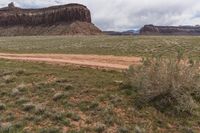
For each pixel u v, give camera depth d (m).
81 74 19.14
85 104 14.23
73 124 12.59
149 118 12.90
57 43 62.16
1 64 24.72
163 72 14.30
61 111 13.55
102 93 15.19
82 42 61.69
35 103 14.76
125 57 31.14
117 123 12.59
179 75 14.21
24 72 20.00
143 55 34.47
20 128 12.35
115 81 16.72
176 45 47.47
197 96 14.47
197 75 14.62
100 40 65.62
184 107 13.36
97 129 12.09
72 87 16.20
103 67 22.03
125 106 13.76
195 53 36.41
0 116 13.46
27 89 16.59
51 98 15.23
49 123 12.75
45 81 17.81
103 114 13.18
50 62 25.09
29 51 44.47
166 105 13.70
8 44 63.97
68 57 30.92
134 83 15.30
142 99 14.15
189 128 12.27
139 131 11.87
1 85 17.48
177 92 13.99
